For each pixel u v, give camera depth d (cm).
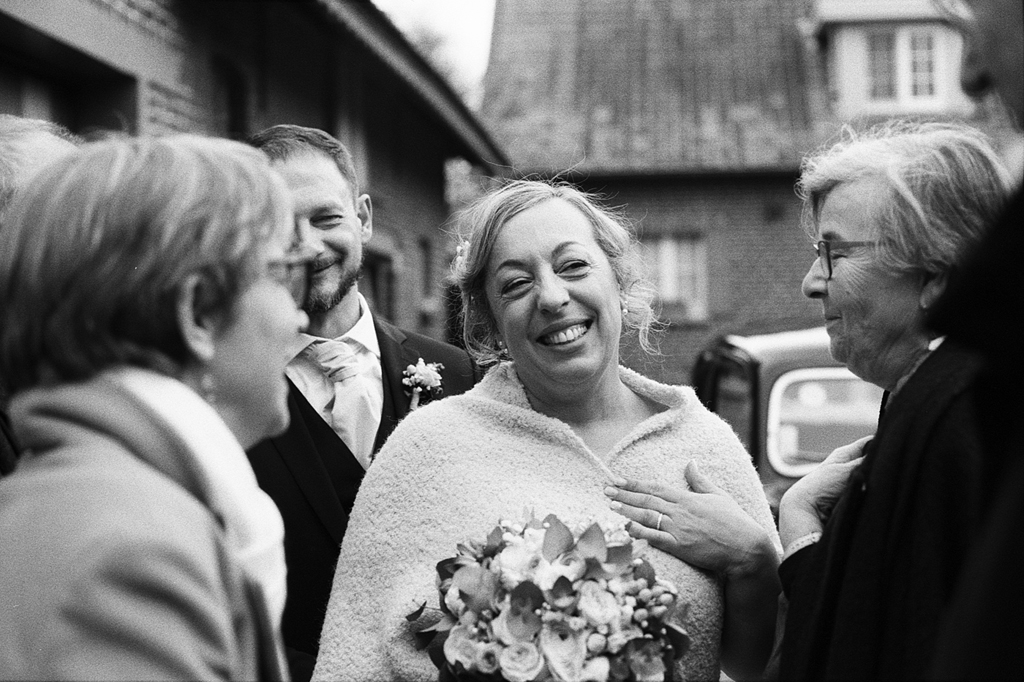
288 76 723
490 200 227
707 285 1414
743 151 1411
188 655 122
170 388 135
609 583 177
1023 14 116
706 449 226
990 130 737
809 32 1578
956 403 152
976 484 146
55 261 130
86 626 121
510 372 235
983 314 112
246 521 138
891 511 154
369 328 296
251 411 146
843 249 178
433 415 230
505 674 171
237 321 140
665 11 1645
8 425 211
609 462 222
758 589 210
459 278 238
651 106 1499
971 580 104
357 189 296
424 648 195
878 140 183
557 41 1622
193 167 138
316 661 233
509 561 179
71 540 123
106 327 131
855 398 486
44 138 230
